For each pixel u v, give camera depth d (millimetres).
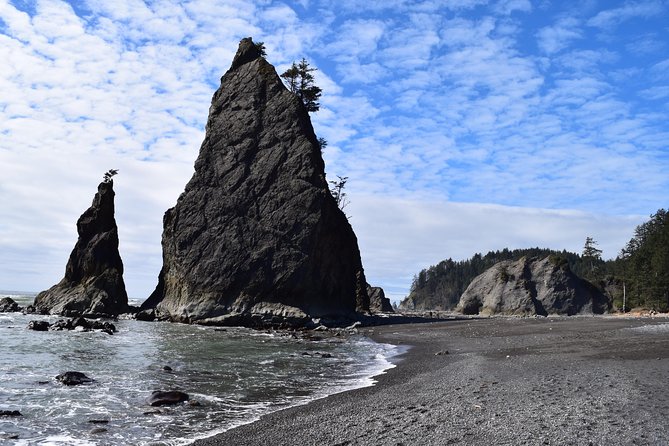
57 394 17891
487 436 11938
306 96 85938
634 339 33156
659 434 11703
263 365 26734
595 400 15375
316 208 64312
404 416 14383
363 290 89562
